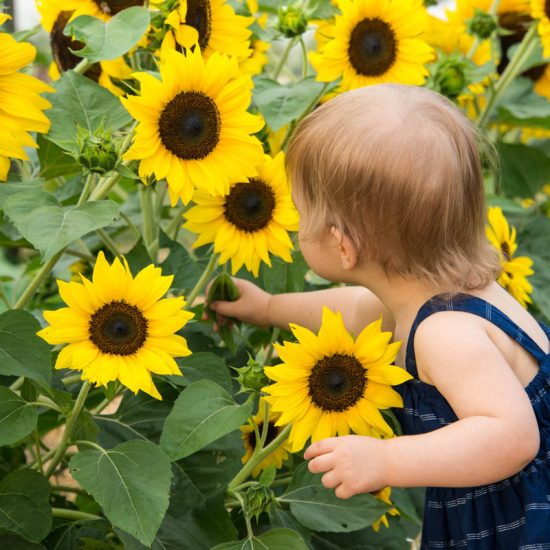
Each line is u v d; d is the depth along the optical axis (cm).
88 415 214
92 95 224
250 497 213
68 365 197
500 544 211
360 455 191
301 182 217
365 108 208
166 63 206
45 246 186
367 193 204
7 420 202
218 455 238
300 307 255
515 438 188
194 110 209
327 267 219
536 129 388
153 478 195
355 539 264
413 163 201
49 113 220
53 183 345
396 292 214
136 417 234
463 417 195
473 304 206
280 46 420
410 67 267
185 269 256
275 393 204
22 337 201
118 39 211
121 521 188
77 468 194
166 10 226
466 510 214
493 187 371
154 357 199
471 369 195
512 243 284
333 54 263
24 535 205
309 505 219
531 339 210
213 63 209
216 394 206
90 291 195
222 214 237
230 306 256
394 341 223
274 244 239
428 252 206
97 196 212
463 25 351
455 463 188
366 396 207
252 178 235
